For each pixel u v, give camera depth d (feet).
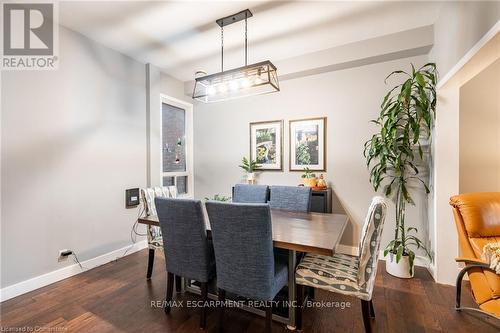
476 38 5.35
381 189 9.80
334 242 5.10
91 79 9.16
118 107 10.18
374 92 9.82
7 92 7.02
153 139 11.62
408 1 7.09
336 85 10.48
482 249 5.79
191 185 14.34
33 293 7.32
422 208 9.13
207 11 7.51
